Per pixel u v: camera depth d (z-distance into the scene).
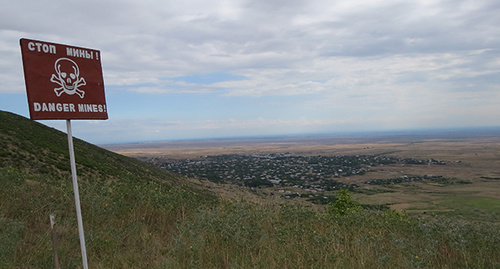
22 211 6.11
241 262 4.81
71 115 3.85
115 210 6.95
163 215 7.35
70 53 3.90
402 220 7.12
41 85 3.61
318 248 5.19
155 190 8.74
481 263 4.89
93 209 6.57
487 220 6.26
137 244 5.79
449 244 5.53
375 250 5.34
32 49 3.57
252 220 6.51
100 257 5.02
